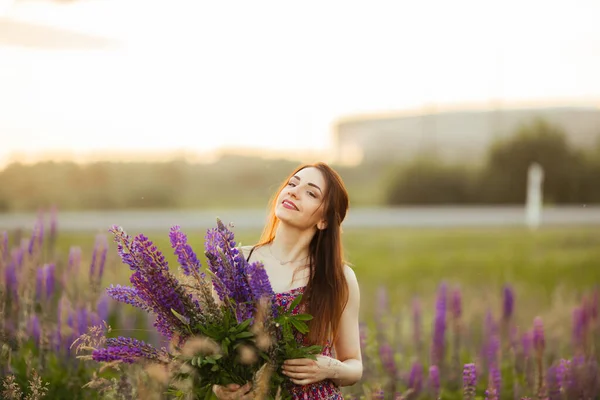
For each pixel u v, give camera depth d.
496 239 18.05
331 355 3.76
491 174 31.52
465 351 6.26
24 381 4.35
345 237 18.47
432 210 29.03
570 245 16.58
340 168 40.56
